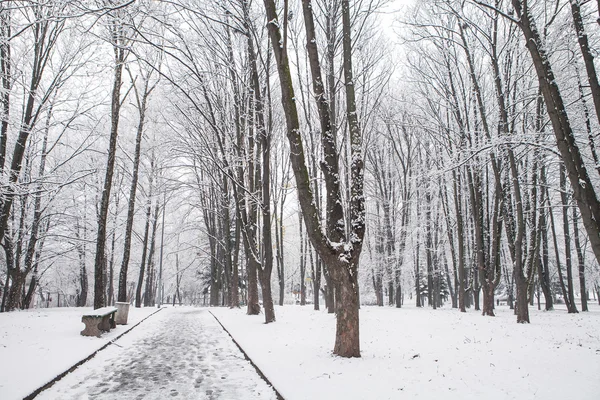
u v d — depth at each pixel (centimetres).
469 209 2986
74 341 1039
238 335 1202
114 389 636
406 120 2703
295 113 834
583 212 665
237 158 1703
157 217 3741
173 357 928
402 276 3422
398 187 3428
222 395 601
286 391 563
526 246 2762
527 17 749
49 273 3622
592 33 1417
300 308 2845
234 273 2666
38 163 2450
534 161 1962
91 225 2967
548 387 573
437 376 643
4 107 1622
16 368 698
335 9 1545
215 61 1554
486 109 2150
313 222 806
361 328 1370
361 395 539
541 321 1727
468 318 1803
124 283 1980
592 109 1416
